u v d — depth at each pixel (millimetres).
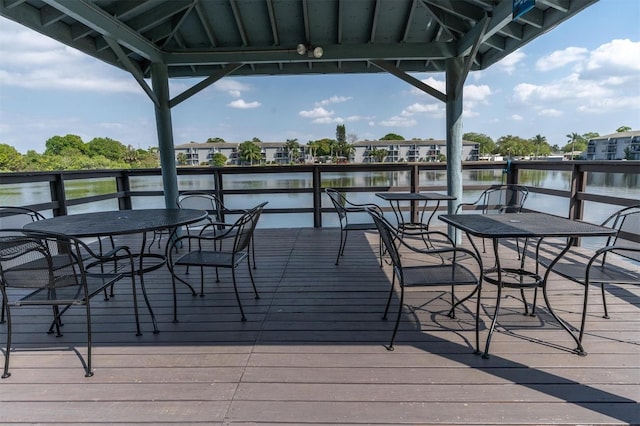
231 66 4297
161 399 1575
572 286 2842
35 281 1850
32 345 2086
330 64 5035
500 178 5465
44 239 1794
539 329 2146
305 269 3465
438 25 4215
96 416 1479
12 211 3236
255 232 5281
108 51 4195
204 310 2537
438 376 1701
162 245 4637
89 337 1791
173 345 2051
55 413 1500
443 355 1885
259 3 3893
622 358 1814
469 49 3961
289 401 1543
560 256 2021
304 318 2373
